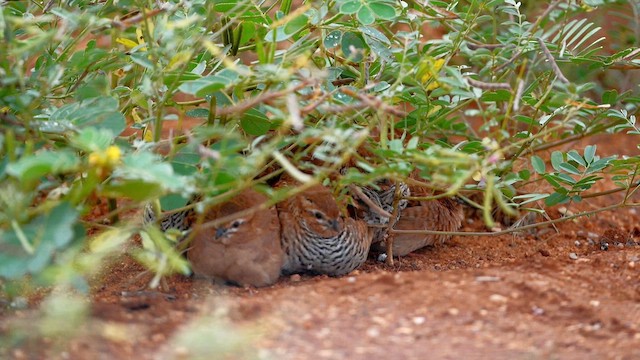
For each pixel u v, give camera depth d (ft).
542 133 31.50
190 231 32.50
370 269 36.68
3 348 24.88
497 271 31.89
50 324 25.71
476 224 43.68
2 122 30.25
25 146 29.12
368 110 33.96
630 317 28.37
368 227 37.11
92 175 26.00
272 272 33.01
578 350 25.72
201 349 24.75
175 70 31.01
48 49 33.94
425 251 39.73
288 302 28.71
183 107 35.42
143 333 26.30
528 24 39.09
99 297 30.42
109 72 38.04
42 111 31.83
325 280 33.09
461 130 42.50
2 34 28.73
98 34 34.91
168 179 25.27
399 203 37.63
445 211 39.73
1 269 25.31
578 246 40.55
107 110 29.78
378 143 34.14
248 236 32.45
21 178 24.99
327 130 27.40
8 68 29.89
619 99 38.73
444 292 29.40
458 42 34.81
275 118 31.04
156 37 31.50
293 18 31.68
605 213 44.34
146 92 29.78
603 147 52.42
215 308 28.25
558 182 36.70
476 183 41.04
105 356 24.66
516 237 41.68
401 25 53.26
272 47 29.99
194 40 31.32
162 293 31.37
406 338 26.05
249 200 32.89
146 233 29.07
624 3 50.88
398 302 28.60
